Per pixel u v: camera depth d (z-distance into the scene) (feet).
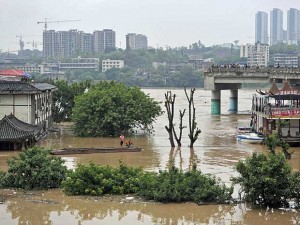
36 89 259.39
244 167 137.90
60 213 129.80
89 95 296.30
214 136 290.56
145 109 301.43
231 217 126.62
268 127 257.14
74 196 144.87
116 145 255.91
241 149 241.35
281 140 200.03
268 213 130.21
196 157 217.97
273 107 261.44
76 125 298.56
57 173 154.51
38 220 123.95
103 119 291.58
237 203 138.31
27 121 260.01
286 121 251.60
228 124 357.41
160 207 134.72
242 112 469.57
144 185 145.07
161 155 223.51
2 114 258.98
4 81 265.34
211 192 138.82
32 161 154.51
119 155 222.89
